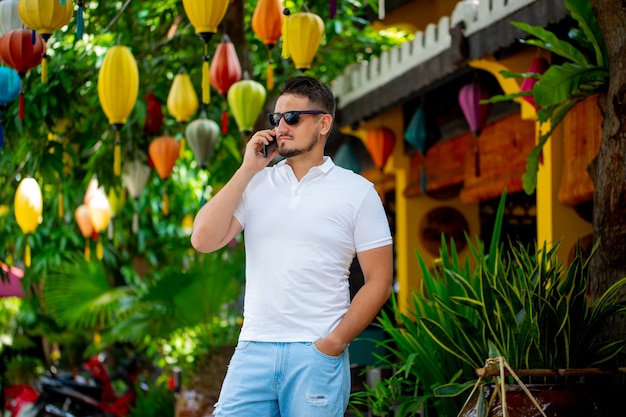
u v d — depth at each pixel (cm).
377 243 391
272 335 382
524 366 420
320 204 387
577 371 413
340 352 382
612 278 479
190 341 1147
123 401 1325
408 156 1046
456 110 941
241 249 1046
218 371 964
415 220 1039
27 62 675
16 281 1288
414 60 847
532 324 413
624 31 476
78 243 1164
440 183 977
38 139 888
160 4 1000
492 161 875
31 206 812
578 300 431
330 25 1048
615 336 474
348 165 1057
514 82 725
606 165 484
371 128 1037
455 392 431
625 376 462
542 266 441
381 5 626
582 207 717
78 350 1675
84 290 1173
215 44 966
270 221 389
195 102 814
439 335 457
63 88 877
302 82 398
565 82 520
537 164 578
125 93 696
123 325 1015
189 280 970
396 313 518
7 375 1584
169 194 1295
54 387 1328
